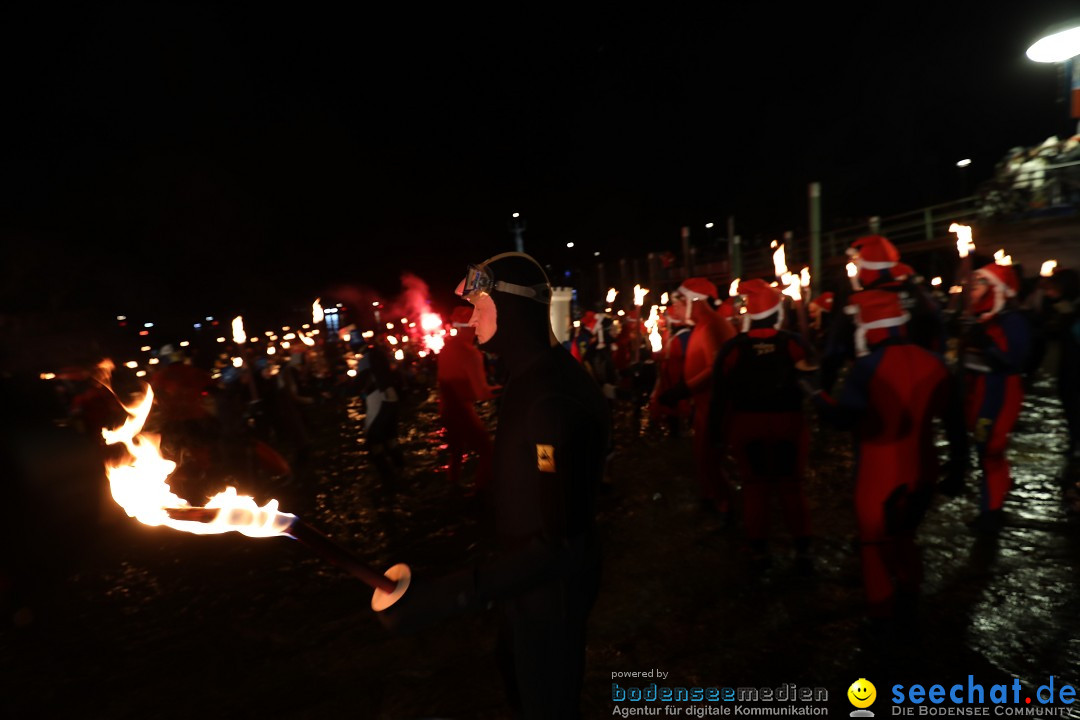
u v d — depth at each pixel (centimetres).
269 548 539
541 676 176
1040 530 449
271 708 320
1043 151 1605
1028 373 454
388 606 154
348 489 707
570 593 174
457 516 589
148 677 357
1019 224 1567
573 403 165
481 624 378
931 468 327
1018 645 324
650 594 400
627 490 610
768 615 367
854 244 359
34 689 352
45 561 473
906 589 331
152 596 459
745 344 405
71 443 593
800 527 406
